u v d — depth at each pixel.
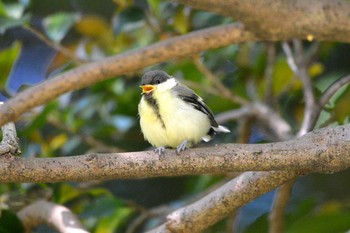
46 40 11.94
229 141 13.60
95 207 11.02
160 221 11.50
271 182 7.91
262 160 7.18
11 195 11.17
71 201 12.87
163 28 11.99
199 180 12.63
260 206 14.17
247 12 7.56
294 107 13.48
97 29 13.64
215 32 8.70
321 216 11.14
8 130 7.66
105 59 8.88
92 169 7.12
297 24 7.81
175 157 7.22
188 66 12.93
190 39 8.81
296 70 11.94
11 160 7.08
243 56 13.54
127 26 11.49
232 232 11.68
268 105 12.55
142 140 14.03
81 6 15.06
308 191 13.72
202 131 9.05
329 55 14.16
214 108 13.62
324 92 11.57
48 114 11.80
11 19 11.09
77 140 13.03
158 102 8.97
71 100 14.40
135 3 14.80
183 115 8.88
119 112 13.38
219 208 8.43
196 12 12.09
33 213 10.50
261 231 12.05
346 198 13.62
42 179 7.12
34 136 12.63
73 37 15.50
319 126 10.80
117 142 14.09
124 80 13.45
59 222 10.11
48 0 15.02
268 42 12.28
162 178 14.45
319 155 7.15
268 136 13.35
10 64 11.72
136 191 14.43
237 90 13.67
